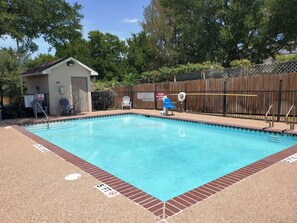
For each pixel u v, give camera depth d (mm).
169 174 5137
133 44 34062
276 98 10062
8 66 24188
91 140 8422
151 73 19812
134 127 10789
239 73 12539
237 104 11453
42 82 14164
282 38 20641
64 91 14164
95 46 36688
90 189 3445
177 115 12258
